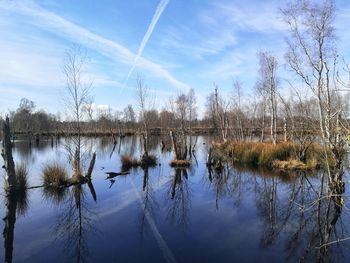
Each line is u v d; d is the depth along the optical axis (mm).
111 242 8445
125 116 71000
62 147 37062
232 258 7320
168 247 8000
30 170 19906
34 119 64625
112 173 18969
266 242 8273
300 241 8367
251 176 17875
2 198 13273
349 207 11281
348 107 10734
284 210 11219
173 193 14258
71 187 15414
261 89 34875
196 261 7172
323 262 7055
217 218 10422
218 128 43781
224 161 23500
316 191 13844
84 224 10016
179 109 51594
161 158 27250
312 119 15773
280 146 20875
